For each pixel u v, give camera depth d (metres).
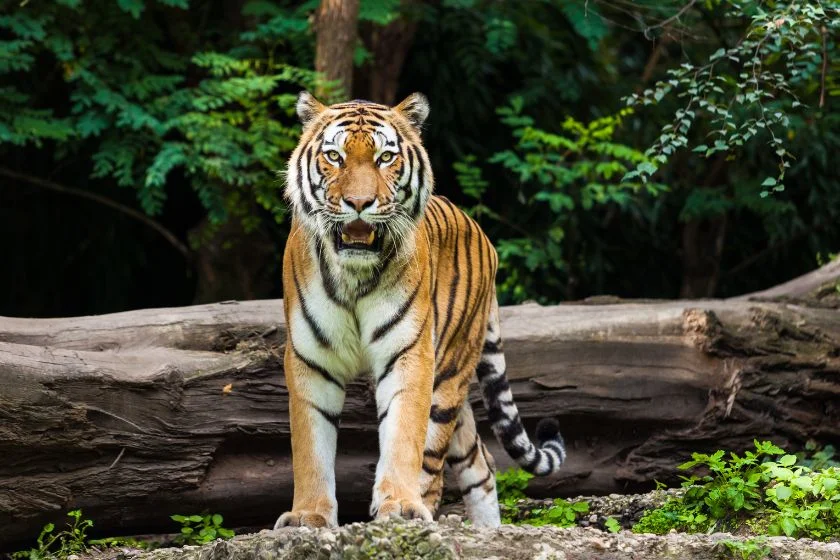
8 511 8.59
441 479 8.67
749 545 7.20
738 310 11.80
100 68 15.77
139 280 20.20
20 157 18.19
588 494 11.41
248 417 9.73
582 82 19.77
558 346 11.17
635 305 12.09
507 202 19.41
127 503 9.20
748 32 10.11
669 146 9.47
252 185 16.67
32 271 19.38
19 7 15.30
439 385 8.62
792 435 11.60
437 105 19.11
